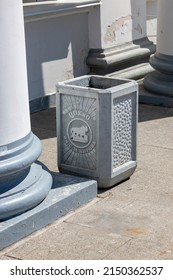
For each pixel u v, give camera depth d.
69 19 8.57
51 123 7.75
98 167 5.56
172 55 8.27
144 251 4.67
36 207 5.04
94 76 5.89
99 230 5.00
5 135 4.81
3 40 4.67
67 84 5.61
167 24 8.23
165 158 6.54
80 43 8.85
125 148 5.75
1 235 4.68
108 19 8.95
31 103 8.05
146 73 9.48
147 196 5.61
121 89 5.49
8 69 4.75
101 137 5.48
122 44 9.24
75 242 4.81
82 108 5.50
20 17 4.83
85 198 5.46
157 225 5.08
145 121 7.78
